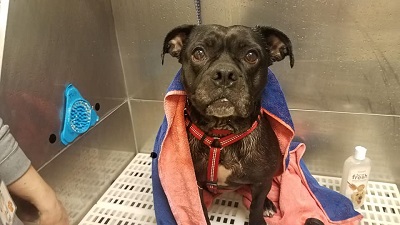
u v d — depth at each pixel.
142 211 1.42
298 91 1.48
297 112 1.52
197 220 1.18
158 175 1.21
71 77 1.32
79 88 1.37
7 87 1.05
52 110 1.24
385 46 1.31
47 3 1.18
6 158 0.90
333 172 1.59
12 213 0.88
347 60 1.37
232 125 1.07
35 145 1.18
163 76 1.60
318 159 1.59
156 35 1.53
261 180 1.15
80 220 1.41
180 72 1.12
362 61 1.36
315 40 1.37
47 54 1.19
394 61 1.32
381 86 1.38
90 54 1.42
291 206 1.30
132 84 1.67
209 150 1.10
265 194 1.19
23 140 1.13
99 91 1.49
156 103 1.67
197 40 1.03
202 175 1.15
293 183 1.38
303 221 1.26
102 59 1.49
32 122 1.16
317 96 1.46
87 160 1.45
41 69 1.17
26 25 1.10
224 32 1.01
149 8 1.49
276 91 1.14
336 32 1.34
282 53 1.13
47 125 1.22
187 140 1.12
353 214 1.26
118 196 1.51
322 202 1.32
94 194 1.50
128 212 1.42
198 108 1.01
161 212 1.22
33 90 1.15
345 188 1.37
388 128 1.44
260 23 1.40
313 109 1.49
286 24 1.38
